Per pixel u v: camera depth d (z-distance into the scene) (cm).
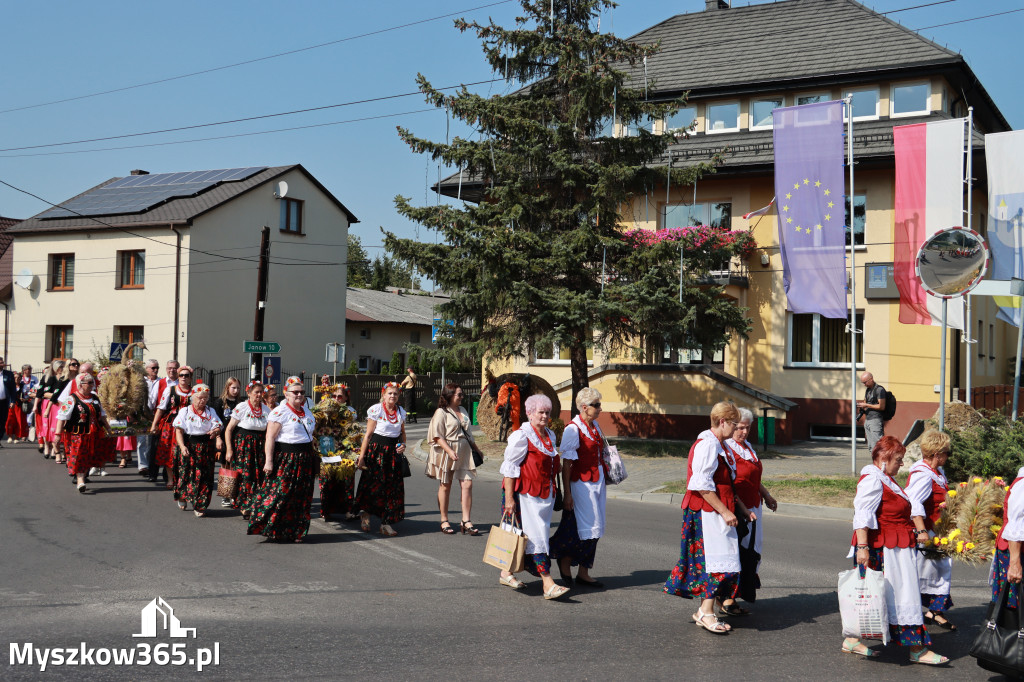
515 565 769
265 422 1130
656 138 1959
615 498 1433
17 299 3741
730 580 672
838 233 1728
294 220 3856
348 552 948
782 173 1766
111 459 1469
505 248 1828
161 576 818
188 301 3341
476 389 4059
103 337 3525
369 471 1055
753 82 2473
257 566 871
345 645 623
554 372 2570
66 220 3638
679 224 2511
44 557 888
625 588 818
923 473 648
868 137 2284
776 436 2145
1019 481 566
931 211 1762
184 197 3600
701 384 2188
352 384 3450
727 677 569
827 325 2355
